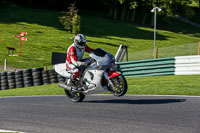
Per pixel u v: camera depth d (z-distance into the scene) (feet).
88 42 321.11
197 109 43.01
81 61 54.29
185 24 577.02
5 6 482.28
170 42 380.17
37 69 114.01
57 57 118.62
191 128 33.53
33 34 327.06
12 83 115.03
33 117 43.62
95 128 35.42
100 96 64.49
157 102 50.75
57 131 34.99
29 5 539.29
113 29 435.53
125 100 55.31
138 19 574.15
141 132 32.83
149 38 399.24
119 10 604.90
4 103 59.26
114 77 50.03
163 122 36.60
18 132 34.96
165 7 536.42
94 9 609.42
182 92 65.92
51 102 57.21
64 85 57.36
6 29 333.83
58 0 565.94
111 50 293.23
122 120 38.65
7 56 232.12
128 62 106.01
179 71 97.86
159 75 100.73
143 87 79.61
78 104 53.26
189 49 194.80
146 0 538.88
